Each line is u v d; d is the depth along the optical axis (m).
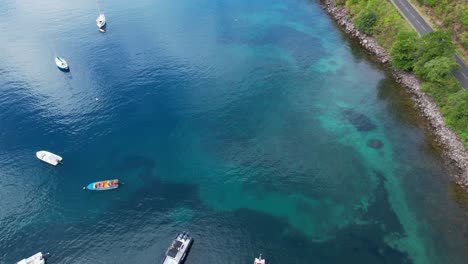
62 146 117.12
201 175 109.38
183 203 100.50
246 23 196.12
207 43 174.75
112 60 157.75
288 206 100.00
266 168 111.62
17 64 153.88
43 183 105.19
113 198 101.38
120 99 136.38
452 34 147.00
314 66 160.75
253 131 125.44
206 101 137.75
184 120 128.88
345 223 95.44
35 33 177.62
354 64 162.00
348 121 130.25
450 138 117.50
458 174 107.75
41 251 88.06
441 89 128.25
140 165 112.00
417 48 139.75
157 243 90.25
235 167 111.94
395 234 92.44
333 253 87.94
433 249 88.81
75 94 137.75
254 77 152.12
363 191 104.38
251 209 99.12
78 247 89.12
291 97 142.00
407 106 135.25
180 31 184.00
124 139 120.75
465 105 116.31
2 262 85.88
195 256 87.25
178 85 145.12
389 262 86.06
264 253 88.00
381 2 176.62
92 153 115.38
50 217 96.06
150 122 127.56
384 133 124.62
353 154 116.50
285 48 174.12
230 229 93.62
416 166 111.62
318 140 122.12
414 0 174.00
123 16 196.12
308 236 92.00
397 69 151.50
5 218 95.44
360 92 144.62
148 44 170.62
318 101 140.12
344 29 190.25
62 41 171.12
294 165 112.69
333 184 106.69
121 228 93.62
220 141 121.19
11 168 109.19
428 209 98.75
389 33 163.88
